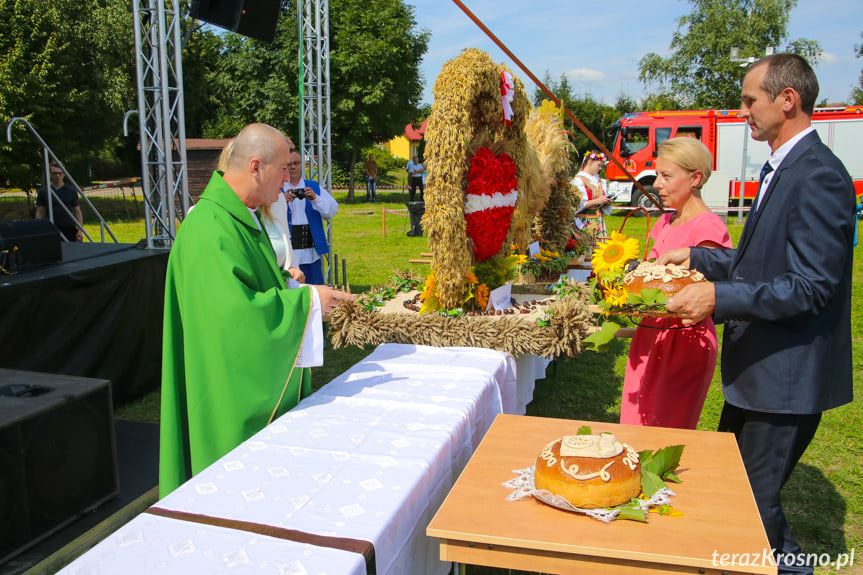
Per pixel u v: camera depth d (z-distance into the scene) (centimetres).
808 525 293
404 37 2567
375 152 4069
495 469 175
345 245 1263
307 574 122
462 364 261
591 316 286
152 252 507
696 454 183
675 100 3048
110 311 448
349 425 197
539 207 425
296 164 530
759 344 202
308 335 212
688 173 262
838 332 197
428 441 185
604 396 477
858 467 351
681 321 243
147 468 349
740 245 214
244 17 462
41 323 389
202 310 201
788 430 202
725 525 146
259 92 2511
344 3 2498
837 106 1698
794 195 192
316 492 155
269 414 207
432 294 330
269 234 262
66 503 267
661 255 273
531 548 141
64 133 1939
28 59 1817
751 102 202
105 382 284
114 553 129
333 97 2447
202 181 1800
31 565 242
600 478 150
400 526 151
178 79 536
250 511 146
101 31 1917
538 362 452
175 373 224
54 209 752
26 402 256
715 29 2845
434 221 304
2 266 406
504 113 329
